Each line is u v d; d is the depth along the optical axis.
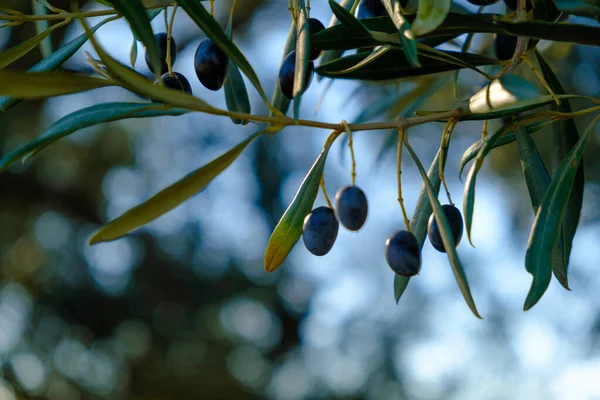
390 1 1.08
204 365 8.40
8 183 7.02
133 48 1.51
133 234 8.26
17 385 7.23
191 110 1.07
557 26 1.09
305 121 1.11
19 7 4.81
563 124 1.43
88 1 4.05
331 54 1.75
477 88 1.76
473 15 1.16
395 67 1.37
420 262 1.20
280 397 8.89
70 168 7.48
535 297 1.15
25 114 6.14
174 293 8.44
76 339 7.96
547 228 1.18
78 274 8.00
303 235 1.21
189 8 1.10
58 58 1.34
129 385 8.09
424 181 1.13
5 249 7.48
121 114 1.11
